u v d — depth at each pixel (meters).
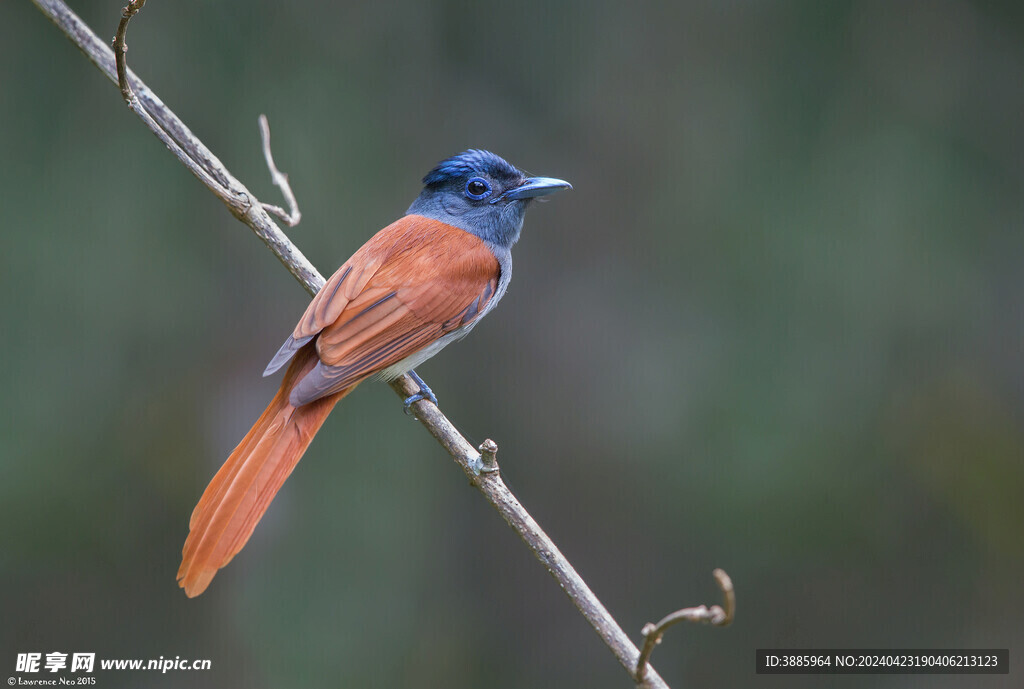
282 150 13.56
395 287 8.06
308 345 7.71
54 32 13.37
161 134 7.62
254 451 7.05
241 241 13.72
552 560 6.81
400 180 14.02
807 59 14.15
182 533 13.45
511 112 14.56
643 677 6.19
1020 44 14.05
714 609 5.81
